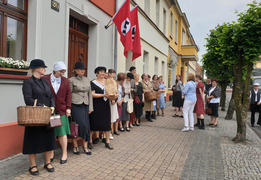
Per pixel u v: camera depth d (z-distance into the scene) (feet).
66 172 11.64
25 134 10.85
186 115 23.75
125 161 13.76
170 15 64.85
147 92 27.58
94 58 24.54
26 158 13.35
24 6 15.65
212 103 26.84
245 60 19.24
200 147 17.58
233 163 14.03
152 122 28.76
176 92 34.19
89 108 14.82
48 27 16.88
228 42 19.33
